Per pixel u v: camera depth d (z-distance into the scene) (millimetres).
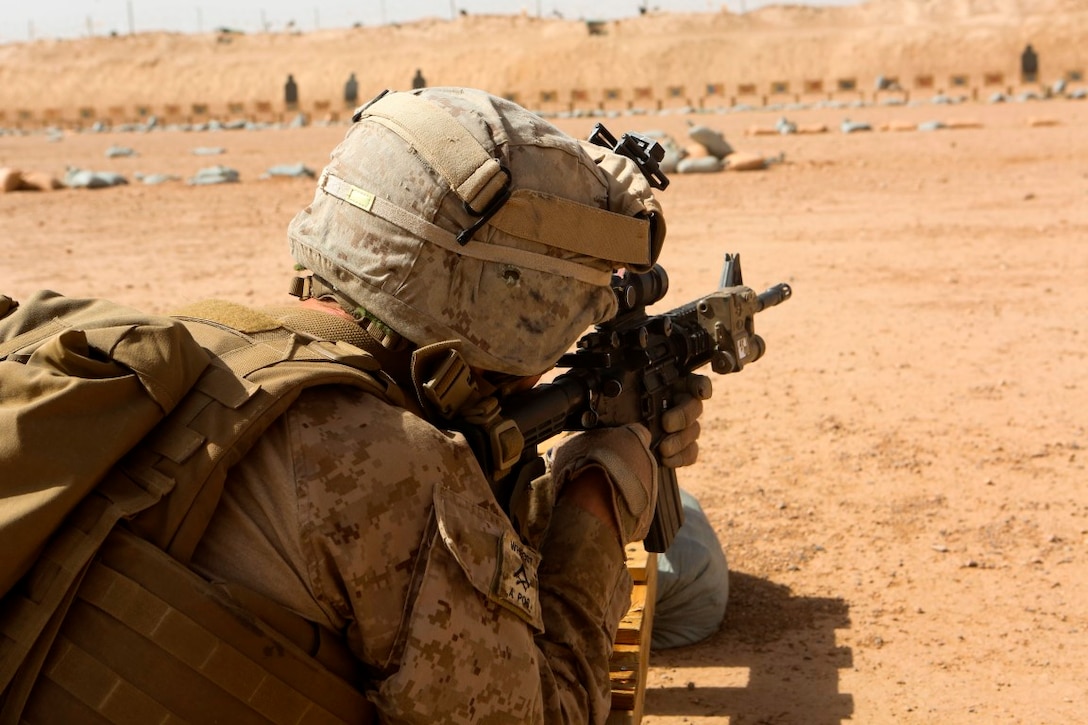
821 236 11500
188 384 1329
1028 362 6516
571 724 1535
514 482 1722
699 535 3438
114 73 83438
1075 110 33062
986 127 26672
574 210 1552
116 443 1252
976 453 4996
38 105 82125
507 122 1527
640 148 1893
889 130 27297
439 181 1471
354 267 1496
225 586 1269
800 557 3988
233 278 9898
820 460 4992
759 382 6340
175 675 1232
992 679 3129
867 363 6652
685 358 2230
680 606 3354
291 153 27891
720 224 12664
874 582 3775
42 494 1206
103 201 16984
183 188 19000
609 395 1919
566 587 1664
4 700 1227
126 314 1396
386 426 1365
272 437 1332
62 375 1269
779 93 65750
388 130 1511
